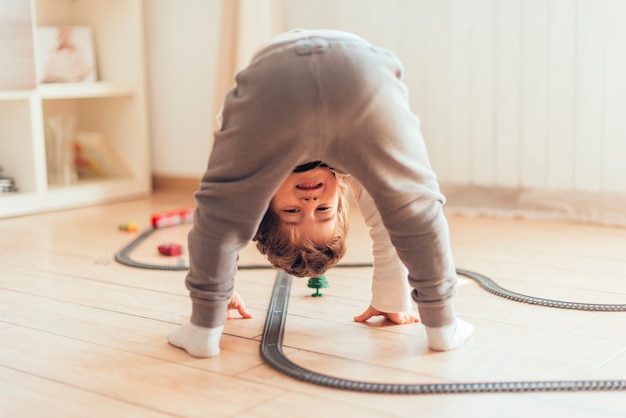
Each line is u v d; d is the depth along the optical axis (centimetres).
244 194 118
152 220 243
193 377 122
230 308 150
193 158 314
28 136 267
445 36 252
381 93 114
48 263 198
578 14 231
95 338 141
